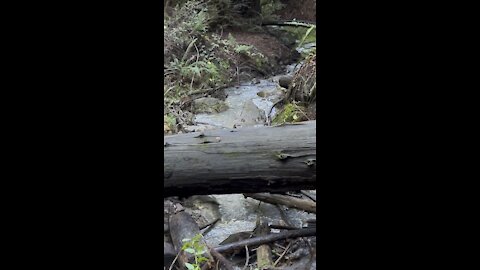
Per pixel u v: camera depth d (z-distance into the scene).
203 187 2.38
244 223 3.23
